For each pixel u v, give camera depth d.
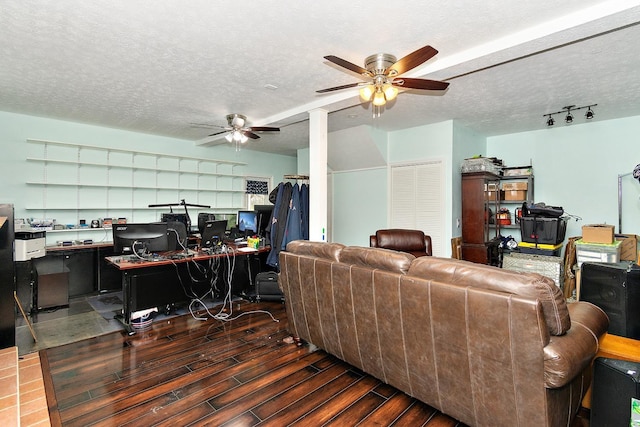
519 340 1.43
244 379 2.25
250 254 4.35
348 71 2.98
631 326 2.39
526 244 4.39
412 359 1.88
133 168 5.40
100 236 5.02
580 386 1.71
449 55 2.67
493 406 1.56
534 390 1.42
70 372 2.34
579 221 4.88
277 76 3.10
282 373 2.34
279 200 4.24
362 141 5.37
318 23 2.19
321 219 3.85
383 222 5.71
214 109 4.17
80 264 4.46
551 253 4.18
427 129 5.05
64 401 1.98
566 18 2.10
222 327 3.22
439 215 4.94
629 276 2.40
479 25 2.22
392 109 4.18
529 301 1.40
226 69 2.94
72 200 4.79
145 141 5.51
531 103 3.92
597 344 1.59
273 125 4.70
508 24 2.21
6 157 4.23
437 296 1.70
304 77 3.13
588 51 2.58
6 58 2.71
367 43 2.47
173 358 2.56
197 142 6.08
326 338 2.48
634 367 1.54
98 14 2.08
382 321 2.01
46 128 4.54
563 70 2.95
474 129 5.27
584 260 3.79
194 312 3.67
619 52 2.60
